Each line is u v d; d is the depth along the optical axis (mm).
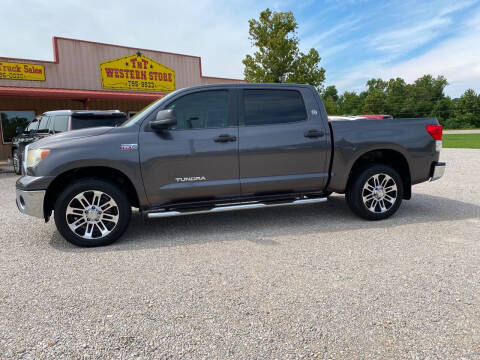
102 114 8398
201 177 4316
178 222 5043
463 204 5707
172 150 4184
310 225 4691
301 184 4676
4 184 9516
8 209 6215
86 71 16578
